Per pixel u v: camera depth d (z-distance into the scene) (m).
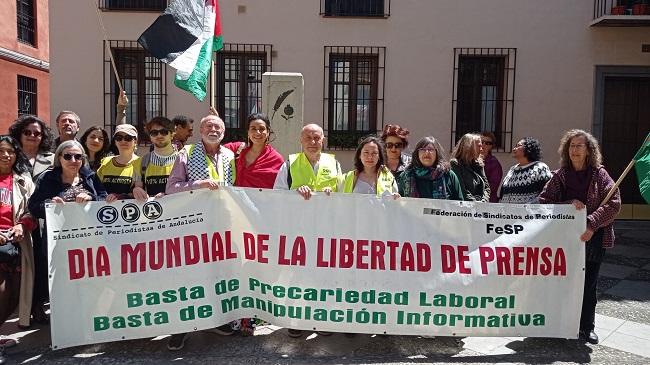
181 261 3.75
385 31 9.69
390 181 4.06
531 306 3.83
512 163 9.81
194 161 3.92
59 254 3.58
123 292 3.68
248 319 4.06
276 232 3.81
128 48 9.65
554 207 3.85
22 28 13.92
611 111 9.91
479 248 3.83
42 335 4.06
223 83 9.88
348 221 3.80
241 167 4.22
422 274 3.80
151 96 9.83
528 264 3.83
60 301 3.58
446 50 9.70
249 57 9.85
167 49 4.81
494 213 3.84
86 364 3.56
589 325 4.04
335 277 3.79
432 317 3.81
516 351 3.85
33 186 4.11
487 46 9.67
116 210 3.68
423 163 4.10
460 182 4.62
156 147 4.34
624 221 9.28
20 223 3.79
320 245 3.80
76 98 9.69
